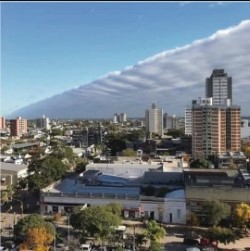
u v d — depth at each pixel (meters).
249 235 105.12
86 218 95.25
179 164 185.25
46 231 90.56
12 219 120.25
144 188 136.75
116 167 164.25
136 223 115.50
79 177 155.88
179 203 118.69
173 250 93.44
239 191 117.50
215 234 93.94
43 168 151.38
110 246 93.94
